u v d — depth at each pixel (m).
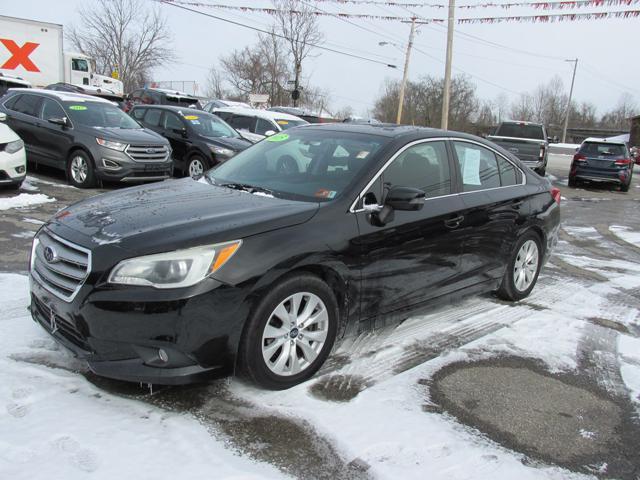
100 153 9.66
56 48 23.27
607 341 4.54
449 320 4.77
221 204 3.54
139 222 3.22
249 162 4.50
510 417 3.28
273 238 3.19
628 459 2.95
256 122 14.58
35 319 3.46
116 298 2.88
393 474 2.67
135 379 2.93
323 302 3.41
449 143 4.55
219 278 2.96
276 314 3.20
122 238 3.03
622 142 17.58
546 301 5.48
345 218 3.55
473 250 4.54
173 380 2.93
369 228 3.64
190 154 12.00
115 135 9.86
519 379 3.76
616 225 11.03
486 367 3.91
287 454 2.76
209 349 2.98
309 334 3.40
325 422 3.05
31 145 10.51
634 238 9.67
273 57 48.94
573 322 4.92
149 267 2.89
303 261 3.25
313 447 2.83
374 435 2.97
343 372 3.66
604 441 3.10
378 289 3.77
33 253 3.50
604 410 3.44
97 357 2.99
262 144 4.77
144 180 10.34
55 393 3.11
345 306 3.60
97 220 3.31
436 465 2.76
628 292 6.04
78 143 9.79
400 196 3.62
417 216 3.98
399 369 3.77
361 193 3.70
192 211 3.39
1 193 8.79
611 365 4.09
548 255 5.64
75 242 3.10
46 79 23.28
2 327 3.88
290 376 3.35
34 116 10.53
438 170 4.35
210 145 11.72
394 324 4.58
